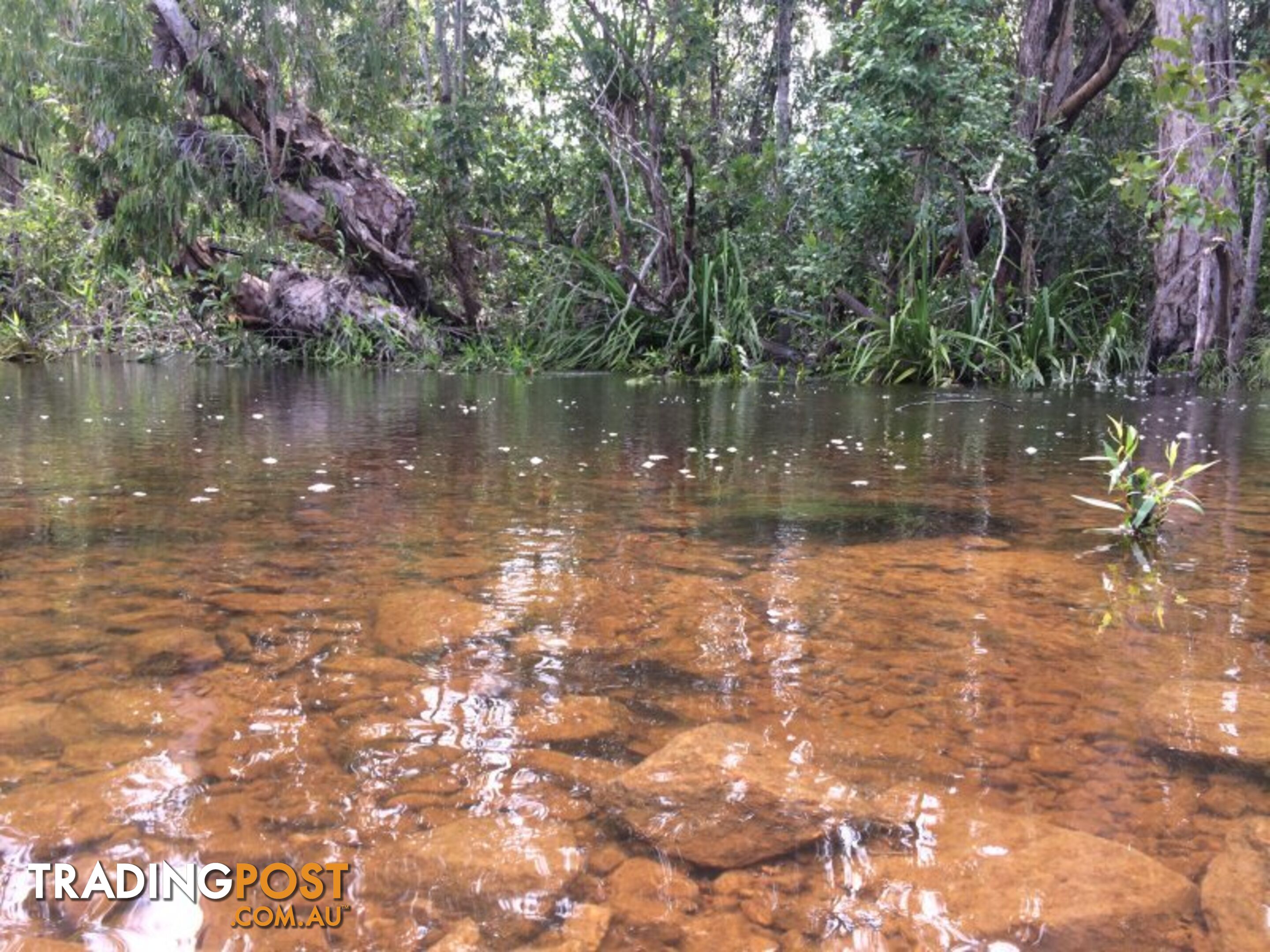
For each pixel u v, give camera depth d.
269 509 2.50
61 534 2.17
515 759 1.14
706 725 1.19
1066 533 2.35
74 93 9.55
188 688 1.32
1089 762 1.14
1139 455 3.81
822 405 6.37
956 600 1.76
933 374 8.73
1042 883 0.90
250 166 9.87
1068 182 10.05
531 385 7.98
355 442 3.95
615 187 11.27
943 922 0.85
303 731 1.20
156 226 9.58
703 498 2.76
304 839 0.96
